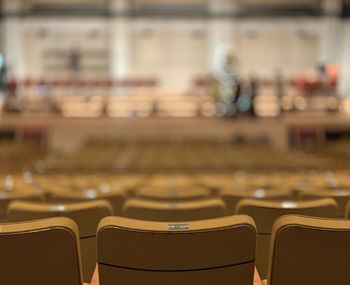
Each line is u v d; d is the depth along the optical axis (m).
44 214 2.38
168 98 17.91
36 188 4.04
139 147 11.32
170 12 20.67
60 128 14.05
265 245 2.42
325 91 16.31
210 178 5.38
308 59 20.97
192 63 21.31
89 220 2.35
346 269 1.63
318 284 1.66
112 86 17.88
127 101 17.70
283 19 20.77
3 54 20.17
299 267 1.66
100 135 14.09
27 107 16.42
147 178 5.53
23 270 1.63
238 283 1.66
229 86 15.27
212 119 14.60
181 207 2.59
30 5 20.72
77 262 1.64
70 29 20.70
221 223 1.62
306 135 13.85
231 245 1.61
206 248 1.61
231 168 6.94
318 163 7.59
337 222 1.63
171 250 1.61
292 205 2.38
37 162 8.11
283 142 13.88
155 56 21.30
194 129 13.98
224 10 20.39
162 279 1.64
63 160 8.09
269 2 20.95
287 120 14.10
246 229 1.60
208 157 8.59
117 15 20.36
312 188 3.71
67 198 3.18
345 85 20.36
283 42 21.00
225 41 20.42
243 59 20.89
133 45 20.97
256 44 20.95
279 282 1.69
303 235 1.61
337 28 20.59
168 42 21.05
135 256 1.62
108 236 1.61
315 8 20.88
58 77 19.88
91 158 8.38
